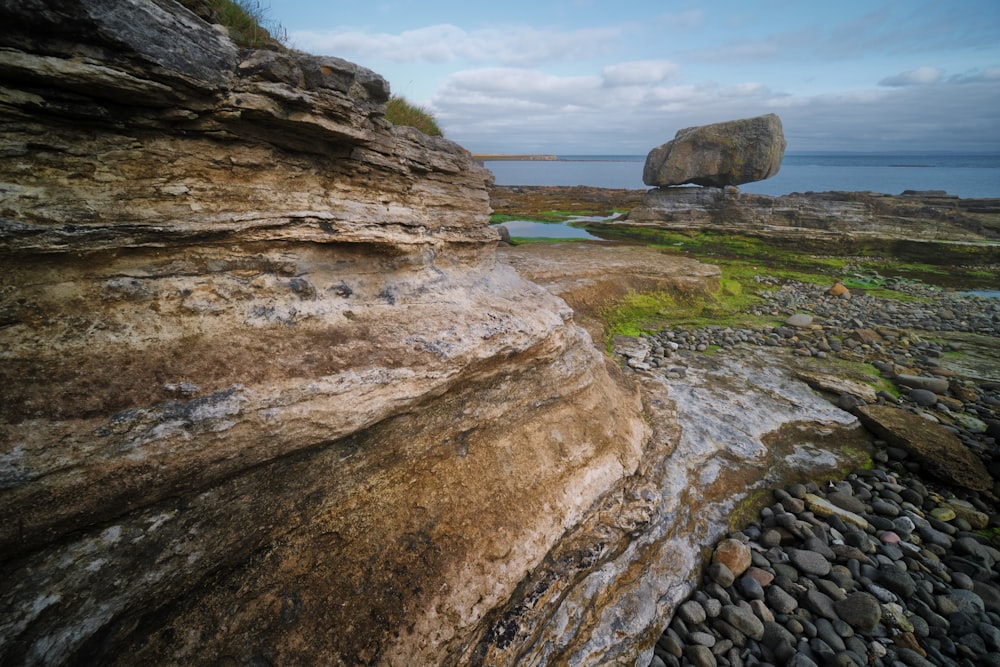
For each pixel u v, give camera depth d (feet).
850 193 97.71
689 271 52.90
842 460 26.04
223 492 10.41
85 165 9.91
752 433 26.78
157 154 10.79
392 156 16.34
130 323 10.50
